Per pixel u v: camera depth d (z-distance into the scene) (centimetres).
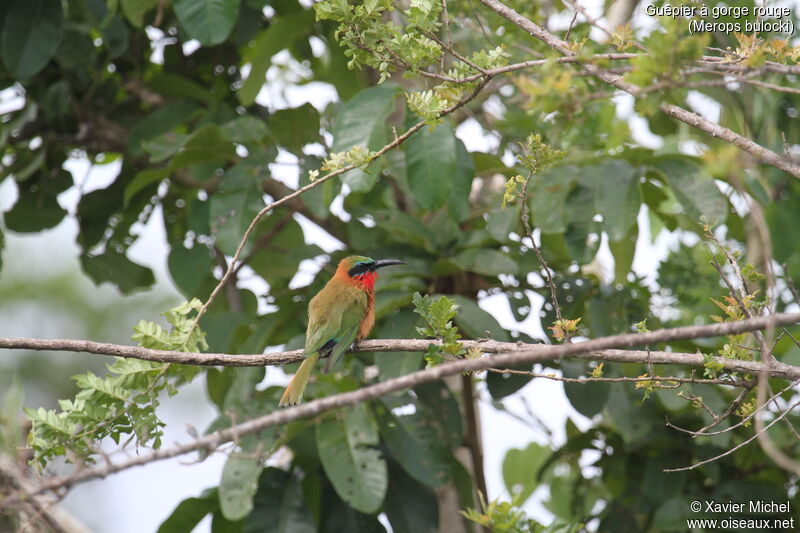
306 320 1291
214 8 1164
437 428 1173
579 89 605
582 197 1154
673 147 1266
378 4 802
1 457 666
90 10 1368
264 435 1120
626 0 1246
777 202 1341
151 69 1570
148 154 1464
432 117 792
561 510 1516
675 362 800
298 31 1291
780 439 1204
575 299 1195
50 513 710
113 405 862
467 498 1207
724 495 1215
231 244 1209
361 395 605
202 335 904
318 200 1239
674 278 1339
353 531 1209
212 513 1188
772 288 691
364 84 1441
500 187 1454
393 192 1384
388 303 1129
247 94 1321
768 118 1291
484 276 1225
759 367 784
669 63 589
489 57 803
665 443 1280
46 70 1459
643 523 1315
